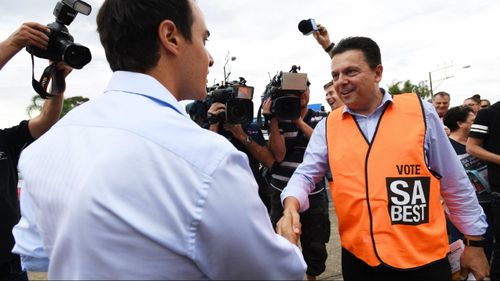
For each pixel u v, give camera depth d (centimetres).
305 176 194
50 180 79
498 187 283
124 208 68
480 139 300
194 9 95
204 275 74
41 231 82
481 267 180
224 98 325
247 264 76
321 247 323
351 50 180
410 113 175
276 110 305
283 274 83
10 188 195
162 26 88
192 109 351
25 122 212
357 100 180
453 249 177
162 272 70
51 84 195
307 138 329
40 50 183
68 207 71
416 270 162
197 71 96
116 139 74
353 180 175
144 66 89
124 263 68
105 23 91
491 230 349
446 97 559
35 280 368
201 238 71
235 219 73
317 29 267
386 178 169
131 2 88
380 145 173
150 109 81
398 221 165
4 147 196
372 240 166
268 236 79
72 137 82
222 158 74
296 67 322
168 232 70
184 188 71
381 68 186
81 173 72
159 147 73
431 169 175
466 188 180
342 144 183
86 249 68
